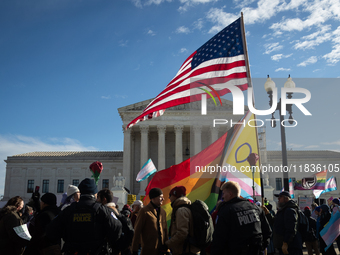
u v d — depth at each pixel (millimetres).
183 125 77750
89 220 7379
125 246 9422
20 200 10961
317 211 17516
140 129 77562
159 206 9820
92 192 7902
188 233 7934
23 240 9820
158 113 15227
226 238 6742
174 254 8086
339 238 15344
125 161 75875
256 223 6805
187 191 9828
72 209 7520
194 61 11961
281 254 10492
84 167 86312
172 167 10812
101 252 7422
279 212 10398
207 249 8945
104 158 86125
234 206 6895
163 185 11039
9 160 86562
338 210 14250
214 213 9133
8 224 9812
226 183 7289
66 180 85938
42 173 86375
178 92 12414
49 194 9672
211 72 10984
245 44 10789
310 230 15773
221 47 11234
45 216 9172
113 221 7668
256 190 8820
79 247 7262
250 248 6613
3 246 9766
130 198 32938
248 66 10555
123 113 78062
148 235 9383
